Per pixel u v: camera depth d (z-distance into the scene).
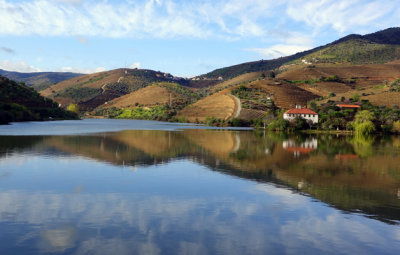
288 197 26.09
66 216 20.88
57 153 46.31
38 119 164.25
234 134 97.50
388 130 110.81
